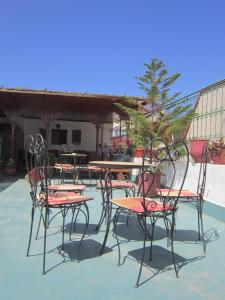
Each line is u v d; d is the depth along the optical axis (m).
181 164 6.50
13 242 3.63
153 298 2.47
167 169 7.07
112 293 2.54
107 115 12.49
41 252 3.35
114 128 13.59
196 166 5.88
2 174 10.89
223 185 5.00
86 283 2.69
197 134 6.44
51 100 10.84
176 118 6.91
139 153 8.60
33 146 3.37
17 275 2.81
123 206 3.17
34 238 3.79
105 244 3.56
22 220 4.62
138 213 3.02
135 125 7.38
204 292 2.59
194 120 6.56
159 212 3.08
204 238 4.00
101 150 14.37
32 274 2.83
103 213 4.32
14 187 7.97
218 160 5.20
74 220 4.46
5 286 2.61
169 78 7.90
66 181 9.13
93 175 11.14
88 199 3.40
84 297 2.46
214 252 3.50
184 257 3.33
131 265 3.08
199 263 3.18
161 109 7.54
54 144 14.48
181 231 4.31
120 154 10.36
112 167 3.79
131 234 4.07
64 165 9.03
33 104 11.06
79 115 14.50
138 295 2.52
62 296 2.47
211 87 5.98
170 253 3.43
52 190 4.14
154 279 2.80
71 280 2.74
